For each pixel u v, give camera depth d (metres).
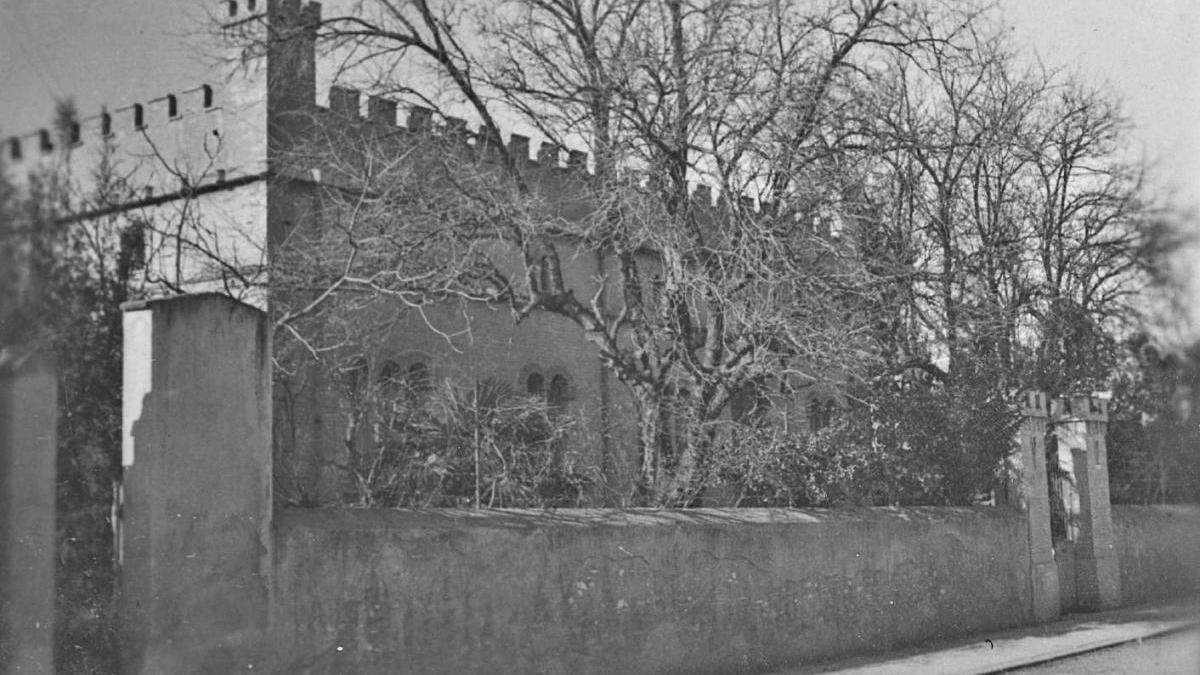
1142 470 24.80
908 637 16.69
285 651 9.62
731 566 14.00
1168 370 25.19
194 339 9.26
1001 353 22.27
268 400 9.83
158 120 29.97
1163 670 14.58
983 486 19.64
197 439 9.19
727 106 17.11
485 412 16.28
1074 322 24.91
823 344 16.20
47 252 11.55
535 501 15.55
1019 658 15.26
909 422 18.30
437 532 10.91
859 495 17.34
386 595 10.42
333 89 19.41
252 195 27.06
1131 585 23.05
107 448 9.98
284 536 9.77
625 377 18.42
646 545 12.98
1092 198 25.16
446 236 17.62
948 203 21.33
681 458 16.44
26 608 9.49
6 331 10.76
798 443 16.83
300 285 18.25
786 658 14.59
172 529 8.95
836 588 15.52
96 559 9.50
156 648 8.77
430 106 19.08
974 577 18.27
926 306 19.64
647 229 16.95
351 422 17.11
